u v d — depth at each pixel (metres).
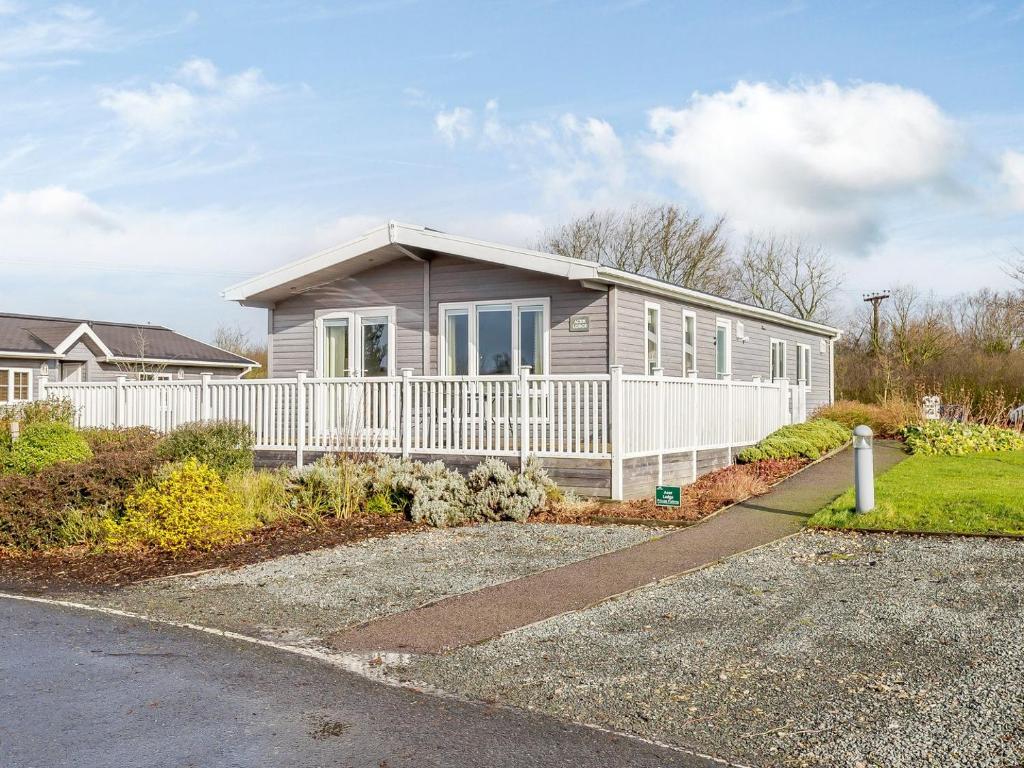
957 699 4.50
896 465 14.42
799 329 25.23
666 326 16.67
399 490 10.90
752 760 3.88
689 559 8.06
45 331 32.34
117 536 9.13
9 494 9.26
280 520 10.35
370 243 15.44
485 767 3.81
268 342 17.67
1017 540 8.36
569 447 11.35
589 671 5.09
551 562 8.16
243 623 6.28
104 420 15.50
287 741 4.09
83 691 4.80
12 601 7.08
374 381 12.83
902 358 34.72
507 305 15.41
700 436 13.66
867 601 6.40
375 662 5.32
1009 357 28.41
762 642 5.54
